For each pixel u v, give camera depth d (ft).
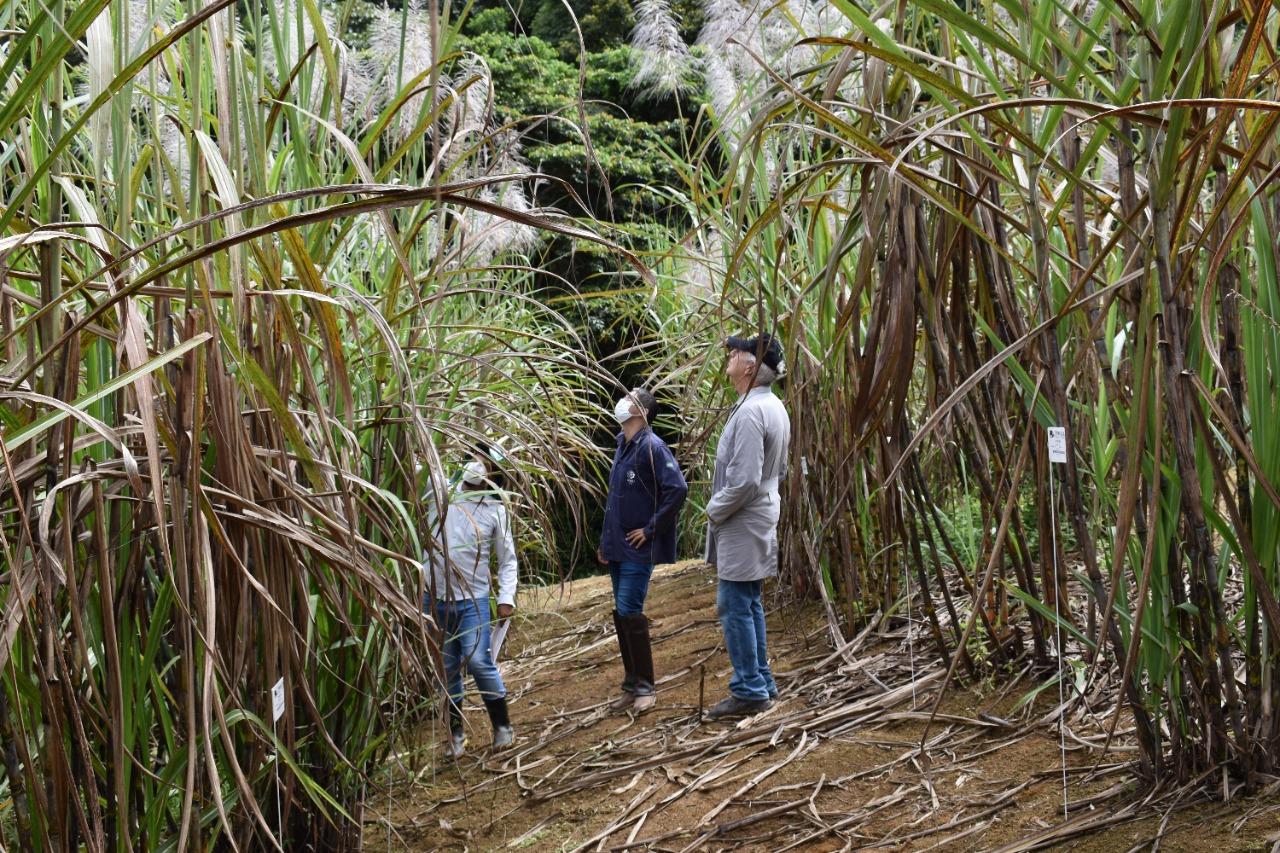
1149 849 7.30
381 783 11.89
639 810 11.23
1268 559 7.30
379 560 7.99
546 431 15.31
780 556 17.38
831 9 13.91
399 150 7.00
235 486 5.90
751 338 14.21
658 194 19.53
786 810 10.16
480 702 16.44
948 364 9.45
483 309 16.14
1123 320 7.77
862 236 7.80
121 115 5.32
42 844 5.23
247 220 6.07
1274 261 6.98
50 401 4.33
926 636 13.65
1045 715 10.47
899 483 11.29
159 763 6.87
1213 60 5.95
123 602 5.74
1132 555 7.73
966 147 8.54
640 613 14.85
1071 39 7.37
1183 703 7.85
